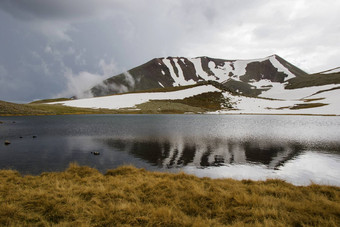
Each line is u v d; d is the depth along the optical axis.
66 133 36.72
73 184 10.43
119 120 68.62
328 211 7.12
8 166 17.03
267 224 6.19
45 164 17.78
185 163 18.92
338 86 184.38
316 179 15.30
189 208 7.69
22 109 94.44
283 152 23.59
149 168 17.25
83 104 131.62
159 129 43.88
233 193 9.19
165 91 170.50
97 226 6.38
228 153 22.91
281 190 9.93
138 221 6.70
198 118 81.69
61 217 6.95
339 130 43.94
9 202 7.83
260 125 54.38
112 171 13.66
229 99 143.62
